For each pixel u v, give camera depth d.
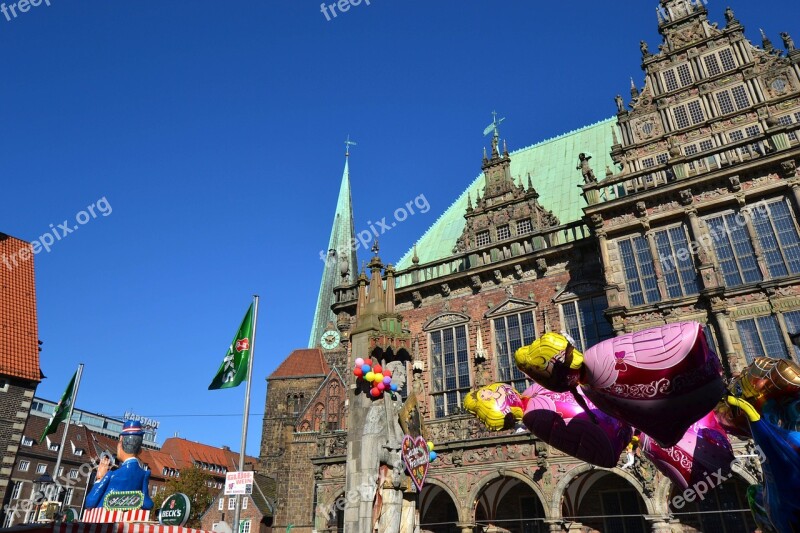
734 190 24.22
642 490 21.52
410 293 33.91
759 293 22.19
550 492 23.00
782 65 28.94
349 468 15.12
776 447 7.72
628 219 26.41
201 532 14.26
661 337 7.82
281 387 76.38
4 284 37.84
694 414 7.89
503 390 12.27
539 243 30.48
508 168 35.53
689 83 31.44
